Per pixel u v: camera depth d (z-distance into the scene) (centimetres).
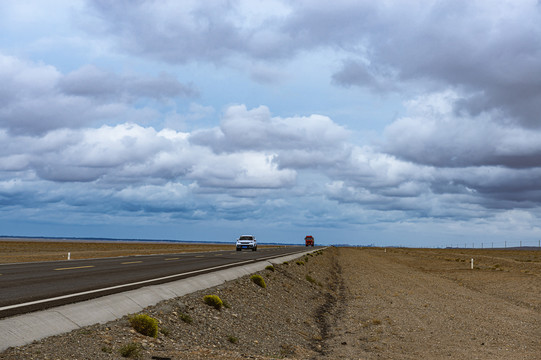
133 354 762
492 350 1174
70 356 706
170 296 1332
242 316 1373
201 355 841
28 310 932
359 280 3262
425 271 4175
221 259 3241
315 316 1769
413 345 1238
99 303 1045
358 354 1116
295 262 3731
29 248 6600
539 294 2448
